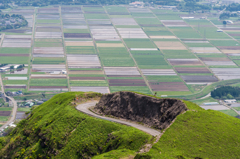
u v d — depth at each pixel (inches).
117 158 3368.6
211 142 3093.0
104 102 5142.7
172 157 2942.9
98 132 4301.2
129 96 4709.6
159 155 2994.6
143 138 3609.7
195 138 3176.7
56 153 4510.3
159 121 4010.8
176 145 3120.1
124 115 4601.4
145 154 3048.7
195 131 3280.0
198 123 3408.0
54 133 4835.1
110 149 3880.4
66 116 5088.6
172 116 3848.4
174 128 3383.4
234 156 2913.4
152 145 3203.7
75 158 4212.6
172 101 4052.7
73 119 4926.2
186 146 3083.2
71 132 4709.6
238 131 3225.9
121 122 4362.7
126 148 3636.8
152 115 4205.2
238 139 3100.4
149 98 4379.9
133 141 3661.4
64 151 4399.6
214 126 3324.3
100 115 4909.0
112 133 4057.6
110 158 3405.5
